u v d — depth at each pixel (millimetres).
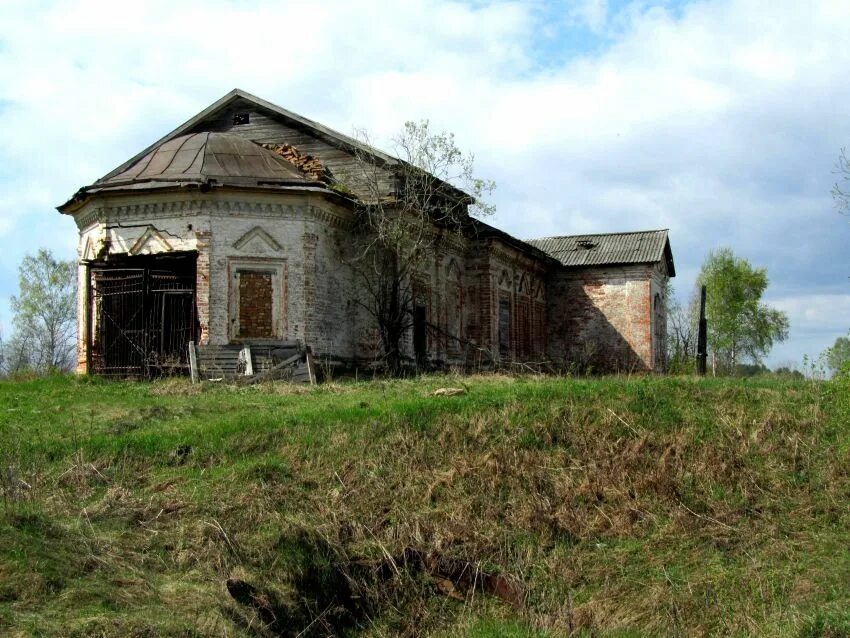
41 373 25625
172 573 10516
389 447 14352
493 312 31812
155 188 22312
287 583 11016
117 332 22859
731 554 12383
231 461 13875
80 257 24594
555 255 40594
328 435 14555
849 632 10094
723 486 13906
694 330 57281
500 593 11922
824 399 16312
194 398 18156
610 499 13586
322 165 26844
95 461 13484
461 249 30969
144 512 11852
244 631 9531
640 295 38844
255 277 22828
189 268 22766
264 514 12109
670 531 12859
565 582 12016
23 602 8602
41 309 50062
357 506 12938
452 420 15133
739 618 10984
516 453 14430
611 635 10734
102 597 9062
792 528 12938
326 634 10680
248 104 28141
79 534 10602
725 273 57469
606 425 15289
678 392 16750
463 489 13562
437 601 11750
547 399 16078
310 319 23172
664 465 14242
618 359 38844
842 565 11805
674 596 11453
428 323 26953
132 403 17641
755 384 17781
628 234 41281
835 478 14039
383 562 11953
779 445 14953
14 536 9641
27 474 12750
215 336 22203
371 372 24844
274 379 20719
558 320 40156
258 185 22562
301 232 23234
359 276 25531
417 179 25906
